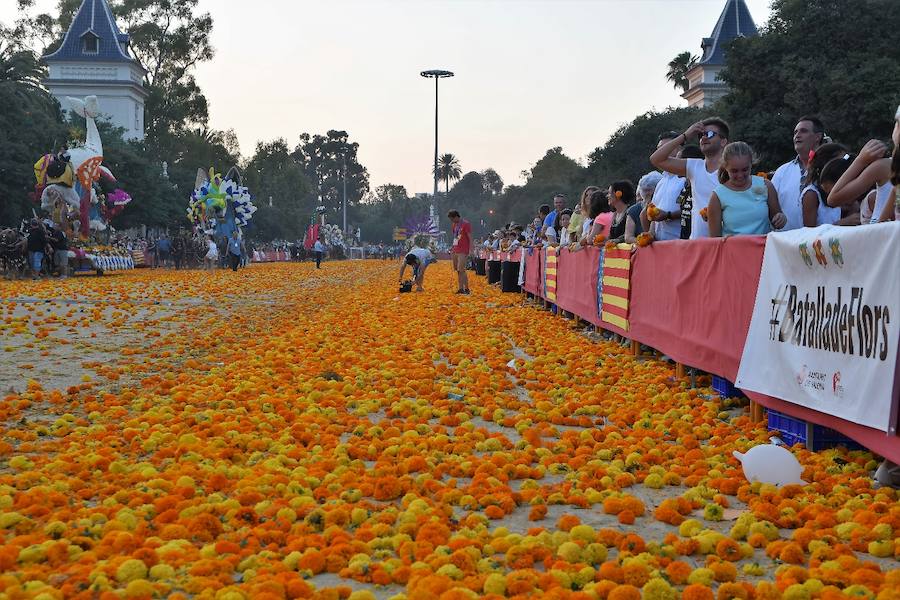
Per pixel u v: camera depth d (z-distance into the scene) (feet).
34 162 142.20
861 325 14.14
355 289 77.66
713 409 19.98
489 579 9.75
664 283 25.81
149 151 246.06
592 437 17.54
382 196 631.15
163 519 12.14
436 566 10.28
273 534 11.55
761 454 14.30
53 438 17.76
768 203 22.66
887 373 13.41
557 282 46.55
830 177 20.59
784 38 112.68
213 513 12.41
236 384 23.24
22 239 84.53
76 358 29.55
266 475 14.17
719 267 21.01
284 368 26.71
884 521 11.68
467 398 21.94
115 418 19.80
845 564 10.32
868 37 109.91
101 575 9.84
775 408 17.48
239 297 65.10
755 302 18.54
